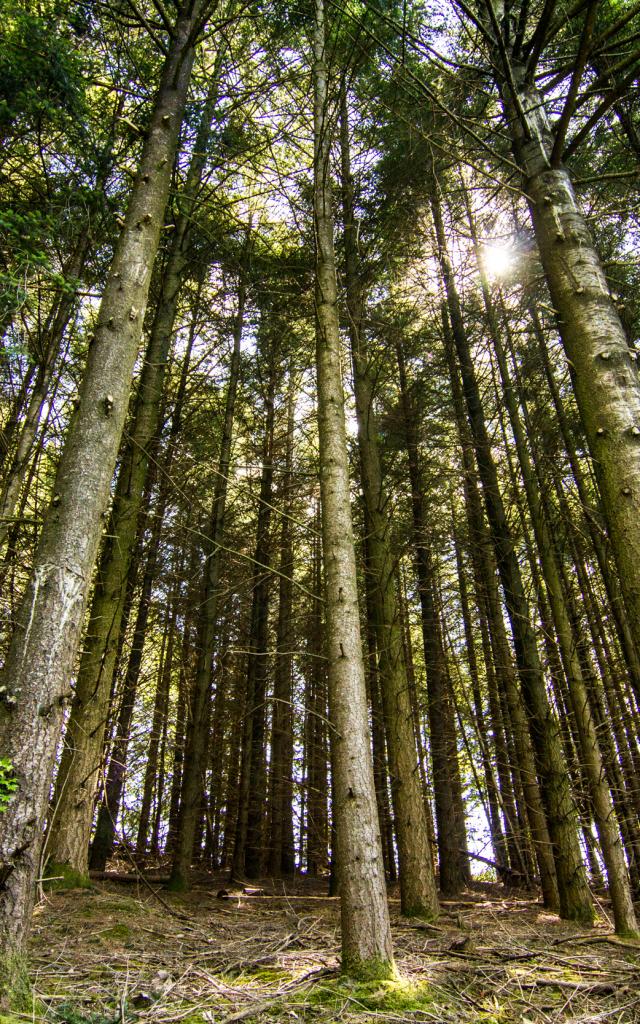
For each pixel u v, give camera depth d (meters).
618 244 6.68
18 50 4.50
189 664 10.63
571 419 8.00
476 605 10.19
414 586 10.74
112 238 6.31
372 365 8.15
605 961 3.68
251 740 9.69
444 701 9.13
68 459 3.22
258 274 8.54
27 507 6.63
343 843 3.14
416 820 6.04
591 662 7.86
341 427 4.25
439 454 9.62
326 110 4.94
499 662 8.45
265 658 10.33
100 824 7.90
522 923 5.66
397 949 3.87
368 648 8.47
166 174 4.28
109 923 4.08
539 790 7.40
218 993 2.73
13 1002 2.19
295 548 11.49
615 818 5.06
